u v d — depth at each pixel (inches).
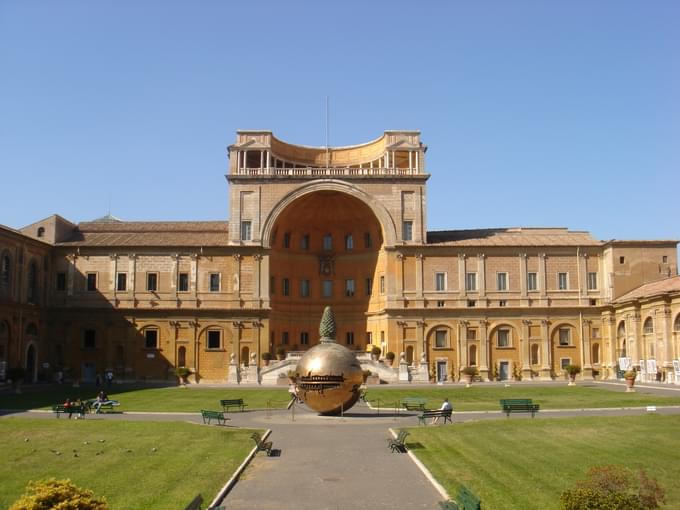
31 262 2891.2
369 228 3302.2
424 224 3117.6
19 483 866.1
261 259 3073.3
